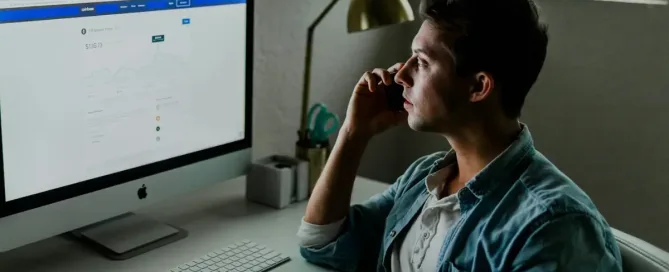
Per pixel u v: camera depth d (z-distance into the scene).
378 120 1.41
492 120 1.16
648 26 1.92
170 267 1.33
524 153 1.17
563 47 2.05
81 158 1.30
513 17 1.09
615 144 2.05
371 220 1.41
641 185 2.04
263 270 1.33
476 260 1.14
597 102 2.04
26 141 1.21
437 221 1.23
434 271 1.21
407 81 1.20
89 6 1.25
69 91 1.26
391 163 2.42
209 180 1.55
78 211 1.31
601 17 1.98
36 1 1.18
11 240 1.22
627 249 1.18
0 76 1.16
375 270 1.40
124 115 1.35
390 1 1.52
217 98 1.52
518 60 1.11
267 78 1.89
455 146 1.22
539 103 2.13
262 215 1.59
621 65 1.98
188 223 1.53
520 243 1.08
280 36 1.89
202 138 1.51
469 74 1.12
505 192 1.16
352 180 1.40
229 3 1.50
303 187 1.67
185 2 1.41
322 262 1.38
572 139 2.11
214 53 1.49
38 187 1.25
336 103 2.14
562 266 1.05
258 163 1.66
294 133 2.02
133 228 1.46
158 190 1.44
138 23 1.34
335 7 2.04
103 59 1.30
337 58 2.09
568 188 1.13
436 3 1.12
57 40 1.22
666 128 1.96
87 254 1.37
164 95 1.42
